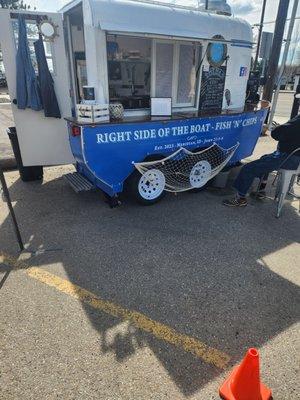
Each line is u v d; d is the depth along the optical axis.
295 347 2.29
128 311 2.60
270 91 8.74
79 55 4.57
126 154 3.95
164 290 2.86
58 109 4.64
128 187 4.39
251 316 2.57
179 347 2.28
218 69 4.73
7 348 2.25
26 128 4.71
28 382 2.01
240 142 5.25
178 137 4.29
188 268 3.17
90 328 2.43
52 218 4.17
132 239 3.69
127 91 4.51
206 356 2.21
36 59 4.34
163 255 3.39
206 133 4.59
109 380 2.03
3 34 4.21
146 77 4.45
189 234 3.82
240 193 4.54
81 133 3.54
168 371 2.10
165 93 4.48
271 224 4.12
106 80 3.83
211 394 1.96
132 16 3.62
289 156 4.07
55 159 5.01
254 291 2.86
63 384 2.00
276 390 2.00
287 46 8.20
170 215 4.30
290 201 4.86
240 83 5.17
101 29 3.45
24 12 4.10
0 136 8.32
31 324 2.46
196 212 4.41
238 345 2.30
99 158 3.78
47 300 2.71
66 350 2.24
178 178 4.63
